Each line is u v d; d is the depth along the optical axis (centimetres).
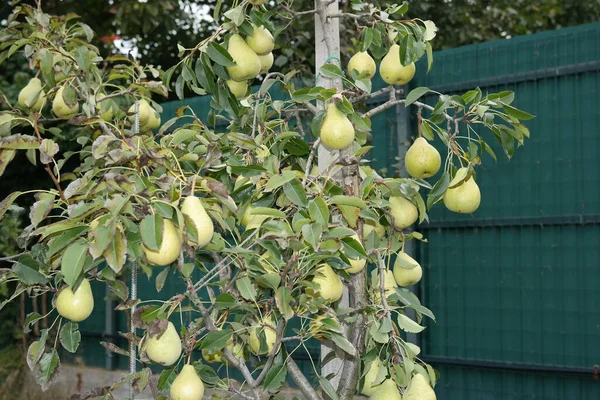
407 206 284
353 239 235
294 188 238
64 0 950
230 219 265
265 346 250
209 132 275
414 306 266
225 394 322
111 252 207
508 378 562
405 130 604
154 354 239
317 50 303
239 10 267
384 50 307
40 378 254
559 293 541
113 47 939
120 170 249
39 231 225
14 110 345
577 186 535
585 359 528
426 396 247
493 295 570
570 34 543
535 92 555
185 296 236
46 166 230
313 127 257
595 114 530
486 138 570
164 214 205
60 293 246
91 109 320
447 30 1108
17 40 377
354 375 267
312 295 251
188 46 1153
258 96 304
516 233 561
